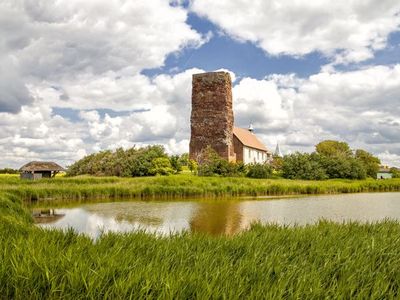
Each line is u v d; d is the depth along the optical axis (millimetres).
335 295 6707
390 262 9023
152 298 6266
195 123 79312
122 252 8656
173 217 26312
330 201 38844
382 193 53094
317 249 9906
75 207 32312
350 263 8547
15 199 28125
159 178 51781
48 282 6586
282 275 7336
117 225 22734
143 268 7297
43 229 12367
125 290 6285
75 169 71500
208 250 9547
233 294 6367
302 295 6684
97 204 34781
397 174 107562
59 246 9336
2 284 6633
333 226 14172
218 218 25828
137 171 64625
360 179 77375
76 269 6855
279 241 11102
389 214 28344
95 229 21094
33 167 69312
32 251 7871
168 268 7582
